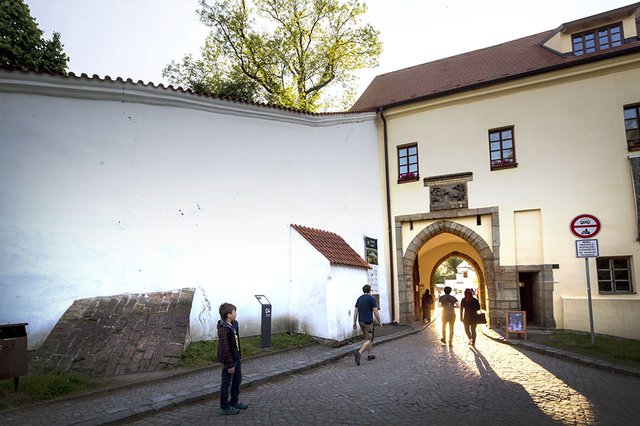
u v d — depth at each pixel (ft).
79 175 30.76
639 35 50.08
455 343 38.99
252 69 75.82
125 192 32.63
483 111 54.03
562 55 52.75
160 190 34.42
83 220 30.50
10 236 27.58
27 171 28.76
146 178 33.83
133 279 31.99
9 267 27.32
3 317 26.71
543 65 52.26
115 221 31.86
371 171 57.82
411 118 58.39
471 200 53.36
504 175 51.93
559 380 23.89
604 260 45.96
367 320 30.40
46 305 28.22
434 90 58.39
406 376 25.00
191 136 36.99
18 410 18.42
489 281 51.67
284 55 75.05
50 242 28.96
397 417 17.57
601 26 51.37
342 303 38.93
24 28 46.88
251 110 41.45
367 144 57.98
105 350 25.71
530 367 27.50
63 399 19.86
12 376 20.15
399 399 20.12
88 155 31.32
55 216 29.40
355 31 75.51
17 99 28.99
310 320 38.55
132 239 32.42
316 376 25.43
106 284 30.73
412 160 58.08
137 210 33.01
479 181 53.21
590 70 48.08
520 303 50.29
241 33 73.87
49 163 29.63
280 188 43.29
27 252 28.04
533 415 17.75
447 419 17.29
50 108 30.14
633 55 46.24
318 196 47.78
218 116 39.17
